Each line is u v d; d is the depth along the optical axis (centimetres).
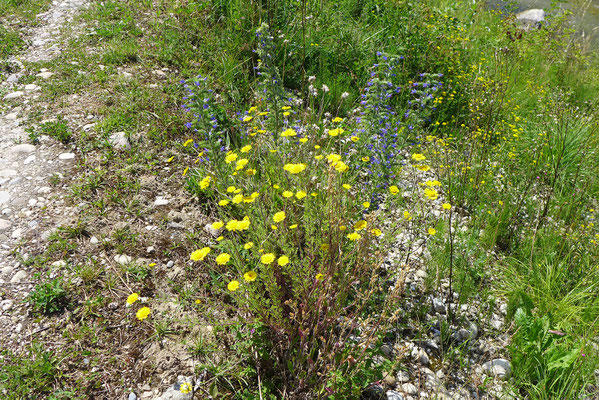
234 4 604
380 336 247
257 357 246
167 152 416
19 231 321
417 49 592
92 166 385
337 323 273
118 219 344
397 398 256
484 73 635
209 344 264
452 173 447
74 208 345
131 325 273
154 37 585
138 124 434
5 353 248
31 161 384
